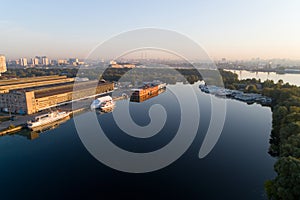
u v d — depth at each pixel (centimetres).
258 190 4281
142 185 4534
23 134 7725
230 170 5031
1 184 4575
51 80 15450
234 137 7050
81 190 4384
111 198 4150
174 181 4638
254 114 9944
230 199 4041
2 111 10575
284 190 3366
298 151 4119
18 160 5691
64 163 5491
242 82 17638
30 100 10019
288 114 6769
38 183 4622
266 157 5650
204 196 4144
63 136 7431
